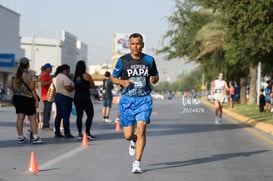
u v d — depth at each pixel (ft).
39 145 50.83
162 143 54.24
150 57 34.60
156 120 95.76
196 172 35.65
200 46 177.17
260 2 79.51
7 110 135.85
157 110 146.20
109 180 32.40
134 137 36.06
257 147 51.26
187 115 117.08
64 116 57.72
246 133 68.03
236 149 49.44
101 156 43.24
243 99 191.72
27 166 37.50
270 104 118.21
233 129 74.74
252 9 80.38
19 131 52.54
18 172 34.88
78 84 56.24
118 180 32.40
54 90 65.21
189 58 190.90
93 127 74.95
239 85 198.49
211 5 149.18
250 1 80.94
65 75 57.72
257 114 104.01
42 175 33.81
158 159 41.93
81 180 32.24
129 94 34.30
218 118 86.02
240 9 82.74
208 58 178.19
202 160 41.65
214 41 165.07
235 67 174.29
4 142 53.11
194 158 42.75
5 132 63.87
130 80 34.12
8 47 253.85
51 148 48.49
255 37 84.94
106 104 86.22
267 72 182.19
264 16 80.43
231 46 91.56
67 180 32.12
